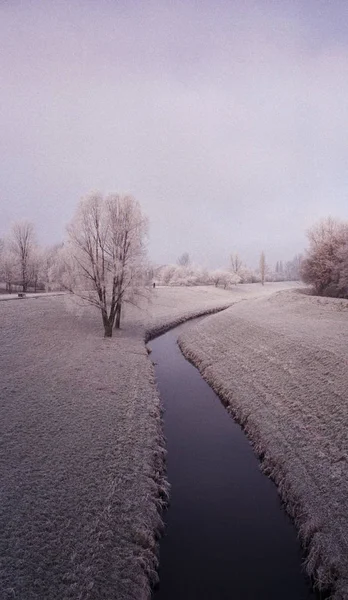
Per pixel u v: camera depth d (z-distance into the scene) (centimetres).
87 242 2783
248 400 1833
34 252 6469
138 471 1191
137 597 775
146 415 1605
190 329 3797
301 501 1090
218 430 1667
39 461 1172
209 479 1295
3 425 1377
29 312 3444
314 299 3888
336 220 5616
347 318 2998
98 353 2494
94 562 824
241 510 1142
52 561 813
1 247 7188
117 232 2820
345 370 1664
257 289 10150
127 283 2891
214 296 7456
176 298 6353
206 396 2095
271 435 1473
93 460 1209
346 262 4438
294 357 2055
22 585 746
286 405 1636
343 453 1184
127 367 2241
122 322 3828
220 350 2773
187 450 1488
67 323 3294
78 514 959
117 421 1502
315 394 1597
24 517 928
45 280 5759
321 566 873
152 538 945
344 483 1069
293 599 847
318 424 1395
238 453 1470
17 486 1039
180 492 1225
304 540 981
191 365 2745
